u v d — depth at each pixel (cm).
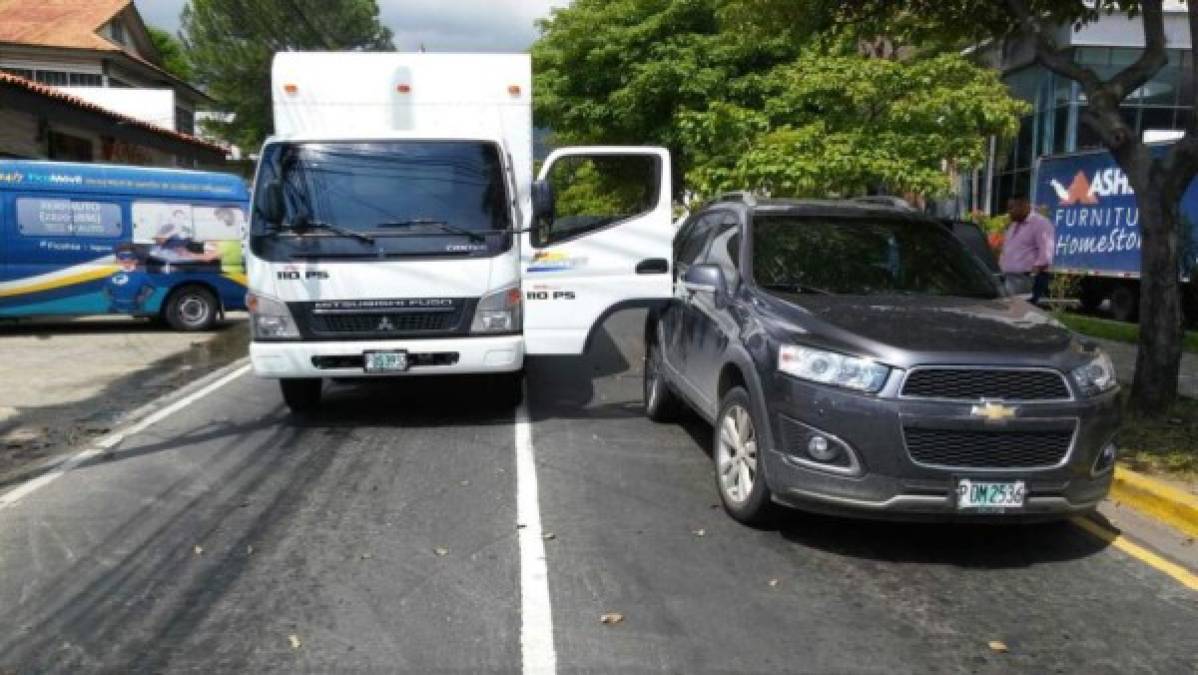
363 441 777
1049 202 1950
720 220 755
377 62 881
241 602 461
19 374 1121
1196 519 570
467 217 791
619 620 443
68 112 1945
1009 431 490
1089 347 540
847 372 502
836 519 586
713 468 701
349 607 455
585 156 866
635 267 852
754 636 430
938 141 1238
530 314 859
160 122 2855
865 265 646
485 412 883
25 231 1418
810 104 1407
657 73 2069
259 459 721
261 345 773
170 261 1517
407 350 777
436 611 451
